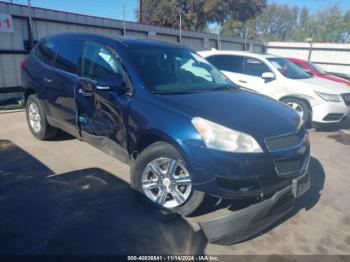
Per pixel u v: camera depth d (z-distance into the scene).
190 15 28.50
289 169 3.12
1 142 5.41
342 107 7.22
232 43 21.34
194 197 3.14
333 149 6.26
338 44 23.91
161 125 3.15
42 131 5.31
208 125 2.94
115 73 3.83
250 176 2.88
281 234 3.24
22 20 9.66
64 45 4.73
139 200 3.51
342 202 4.01
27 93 5.57
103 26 12.05
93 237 2.97
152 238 3.02
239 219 2.89
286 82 7.53
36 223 3.13
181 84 3.88
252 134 2.95
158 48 4.22
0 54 9.22
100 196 3.71
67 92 4.43
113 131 3.77
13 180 4.02
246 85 7.97
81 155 4.95
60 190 3.81
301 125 3.56
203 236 3.08
